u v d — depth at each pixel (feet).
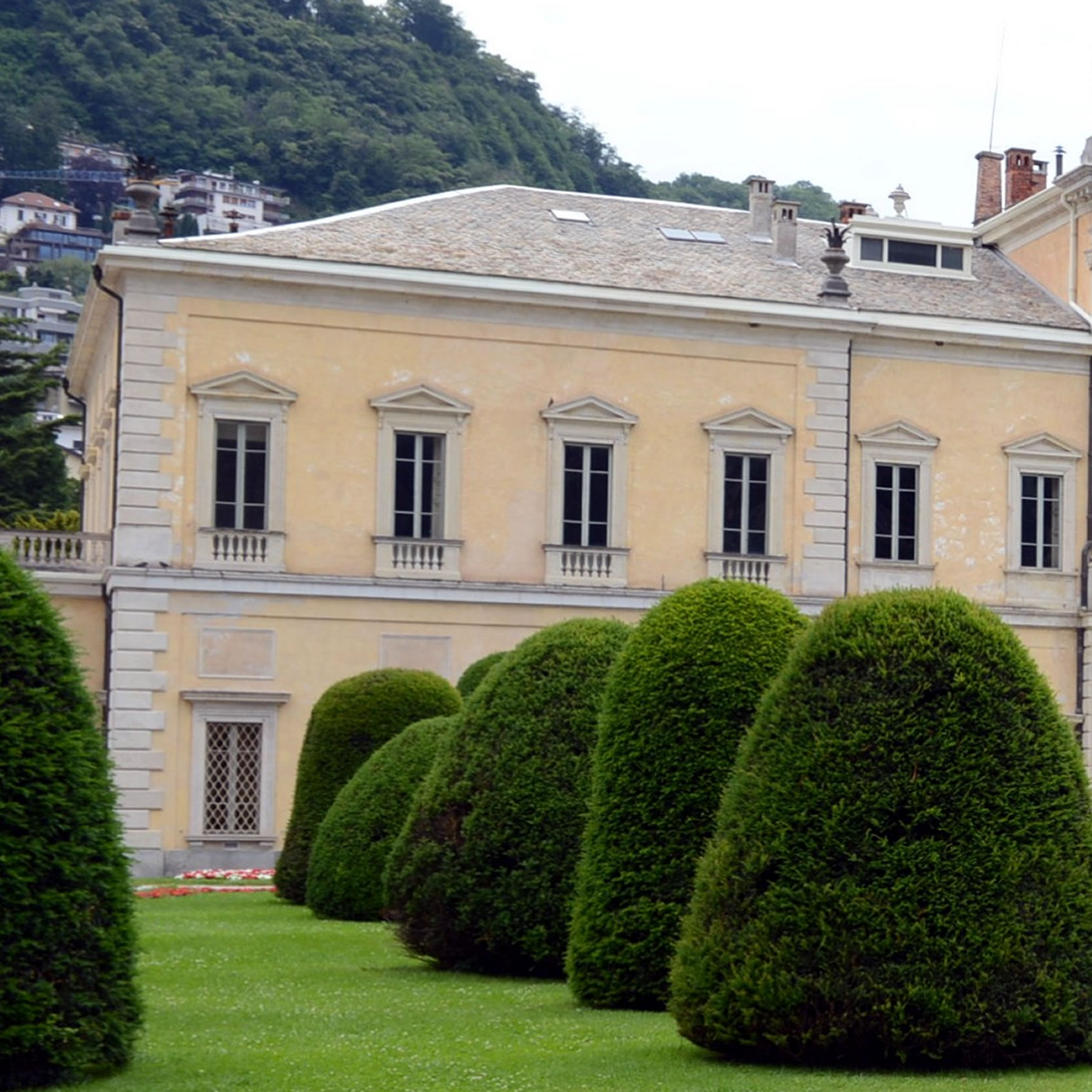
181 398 196.34
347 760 142.41
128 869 67.82
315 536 199.93
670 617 85.92
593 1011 82.23
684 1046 72.84
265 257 198.08
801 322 214.07
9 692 64.80
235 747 196.54
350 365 201.77
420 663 202.18
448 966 96.73
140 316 195.42
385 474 202.08
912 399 221.05
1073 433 226.38
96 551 201.77
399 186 651.66
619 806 84.17
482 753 95.76
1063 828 69.77
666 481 211.20
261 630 197.26
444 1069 68.33
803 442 215.51
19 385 340.39
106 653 198.70
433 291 202.80
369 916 122.21
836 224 237.04
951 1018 67.10
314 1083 65.67
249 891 159.53
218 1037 75.46
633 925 82.79
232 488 198.29
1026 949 67.92
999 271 243.40
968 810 68.74
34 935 63.87
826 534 215.51
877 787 68.85
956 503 221.87
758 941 68.64
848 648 71.00
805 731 70.23
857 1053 68.49
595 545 208.85
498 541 205.77
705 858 71.77
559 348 208.33
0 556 66.64
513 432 206.59
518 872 93.35
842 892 68.03
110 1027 66.03
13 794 63.93
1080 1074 67.26
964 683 69.82
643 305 209.15
